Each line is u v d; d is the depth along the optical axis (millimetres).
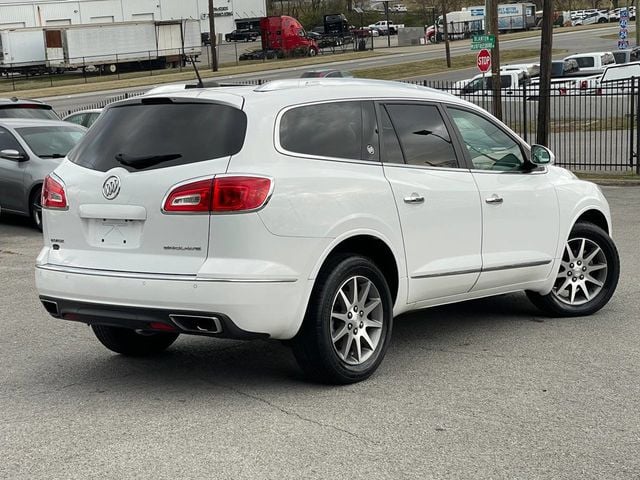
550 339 7027
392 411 5398
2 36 60594
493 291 7020
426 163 6480
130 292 5488
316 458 4680
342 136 6004
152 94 5980
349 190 5840
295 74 53750
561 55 59188
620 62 40969
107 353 6992
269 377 6195
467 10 87000
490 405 5477
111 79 57156
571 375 6066
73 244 5922
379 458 4668
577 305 7738
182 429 5160
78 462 4703
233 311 5316
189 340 7367
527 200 7125
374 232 5949
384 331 6090
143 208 5559
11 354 7008
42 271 5965
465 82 33562
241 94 5723
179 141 5633
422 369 6273
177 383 6105
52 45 60156
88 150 6023
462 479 4391
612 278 7828
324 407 5492
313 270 5605
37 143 14594
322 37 75375
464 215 6609
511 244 7023
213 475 4484
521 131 26250
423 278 6348
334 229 5691
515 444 4836
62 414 5492
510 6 87375
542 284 7398
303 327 5691
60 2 76125
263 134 5574
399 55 66875
